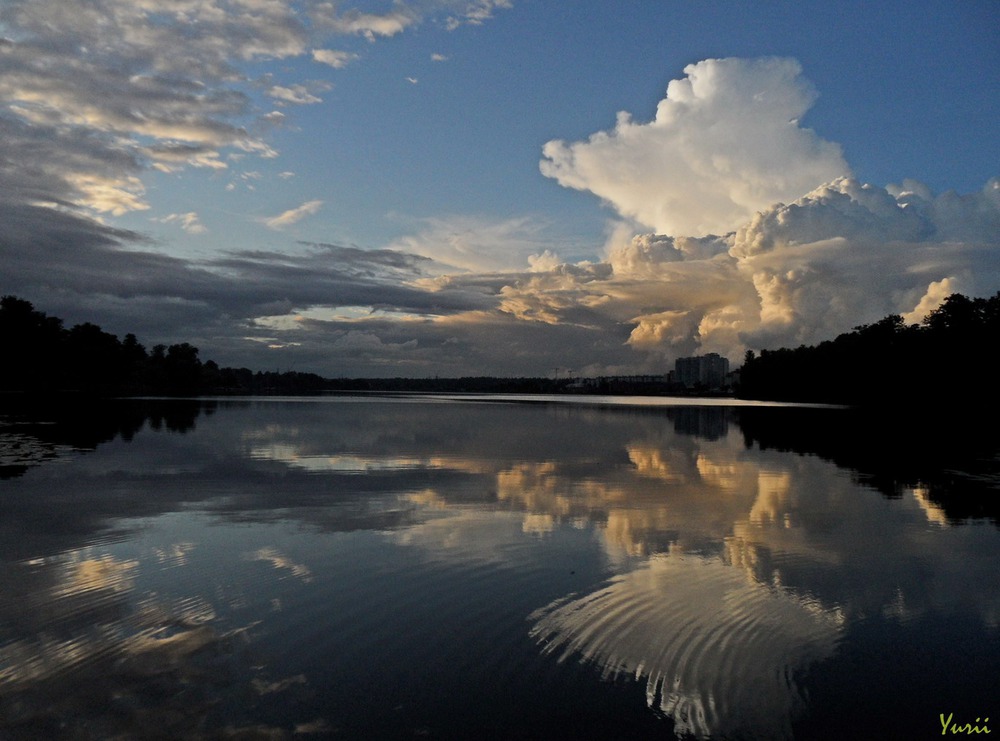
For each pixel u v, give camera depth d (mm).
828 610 11703
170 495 22297
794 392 167000
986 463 33250
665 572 13820
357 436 46062
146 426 52438
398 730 7816
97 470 28094
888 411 96562
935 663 9672
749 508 20766
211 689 8727
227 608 11617
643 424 64375
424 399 170750
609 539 16594
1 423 54000
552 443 42844
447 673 9211
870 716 8219
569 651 9969
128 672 9172
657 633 10625
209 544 15852
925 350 103438
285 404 108938
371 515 19250
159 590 12523
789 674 9312
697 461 33406
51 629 10648
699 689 8812
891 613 11586
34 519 18500
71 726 7820
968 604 12047
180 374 198000
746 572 13867
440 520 18656
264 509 20031
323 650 9945
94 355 166875
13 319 147000
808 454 37406
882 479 27391
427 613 11414
